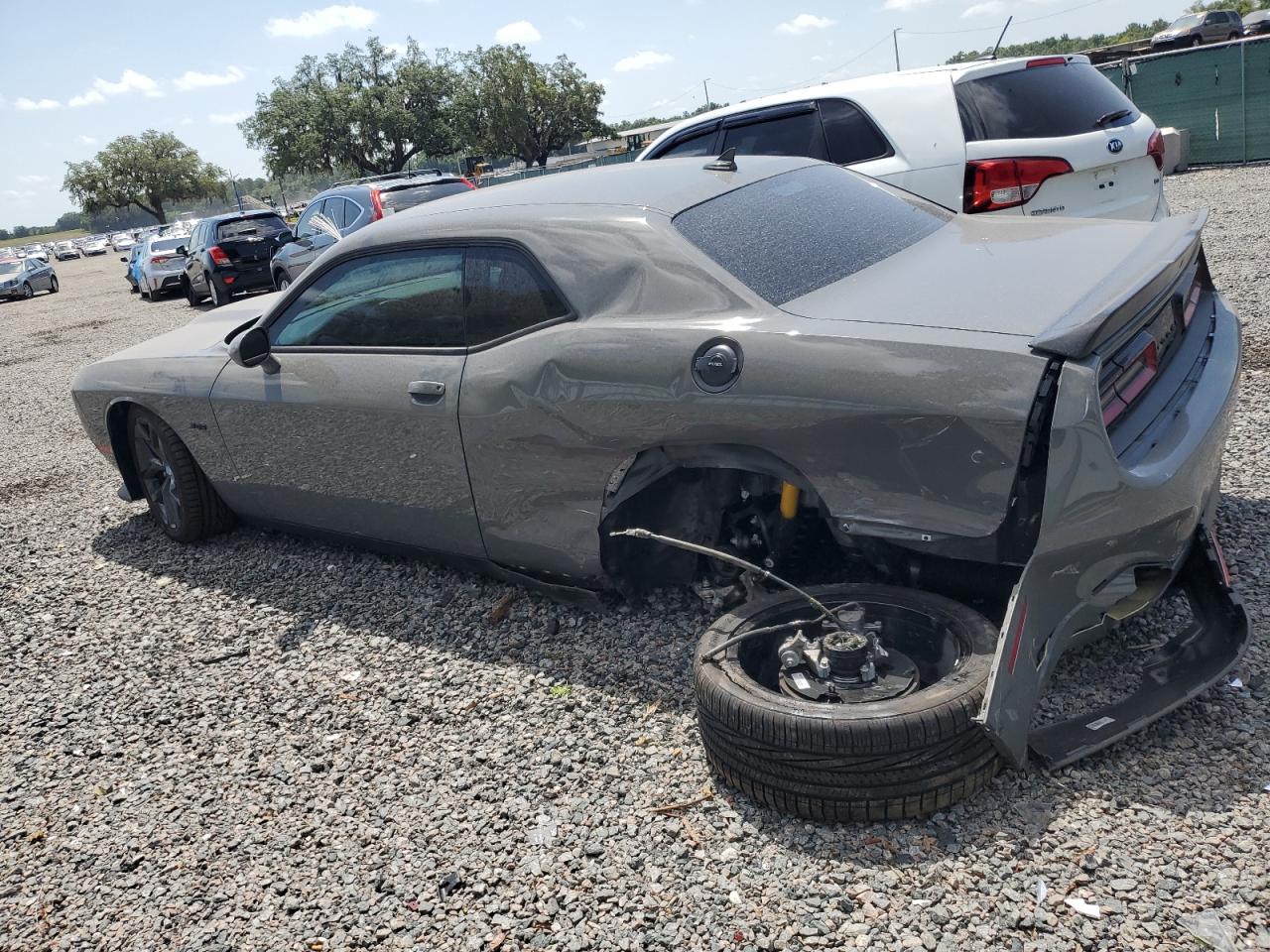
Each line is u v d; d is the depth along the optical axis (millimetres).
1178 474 2641
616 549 3549
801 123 6559
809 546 3463
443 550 4062
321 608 4383
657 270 3174
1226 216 10953
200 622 4461
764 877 2457
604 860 2607
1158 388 2889
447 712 3430
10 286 31750
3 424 9852
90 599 4918
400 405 3799
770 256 3229
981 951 2154
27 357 15609
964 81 5922
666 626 3699
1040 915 2217
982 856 2412
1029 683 2494
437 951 2404
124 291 29094
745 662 2873
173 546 5445
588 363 3211
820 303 2973
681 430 3045
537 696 3422
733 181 3695
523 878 2594
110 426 5348
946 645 2791
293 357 4254
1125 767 2633
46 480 7348
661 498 3502
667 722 3156
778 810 2645
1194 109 17703
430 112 61500
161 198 107000
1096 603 2711
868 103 6199
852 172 4270
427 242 3777
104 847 3012
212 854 2896
